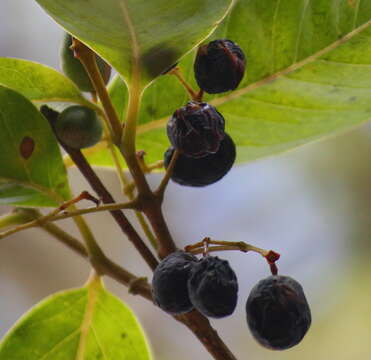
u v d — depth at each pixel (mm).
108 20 279
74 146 299
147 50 285
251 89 325
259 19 320
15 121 308
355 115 324
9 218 311
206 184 298
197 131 282
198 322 287
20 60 305
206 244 282
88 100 303
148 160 330
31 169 311
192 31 282
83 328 321
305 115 325
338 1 317
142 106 326
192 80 326
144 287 304
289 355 673
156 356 679
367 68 318
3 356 318
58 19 280
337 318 671
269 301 279
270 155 331
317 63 321
